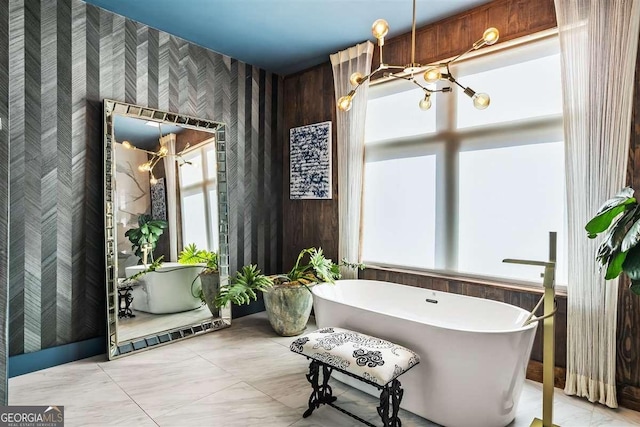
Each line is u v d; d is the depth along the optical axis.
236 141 4.00
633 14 2.16
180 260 3.42
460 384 1.98
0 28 2.03
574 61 2.36
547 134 2.67
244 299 3.42
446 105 3.19
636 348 2.21
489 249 2.97
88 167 2.92
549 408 2.00
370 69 3.62
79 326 2.88
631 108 2.20
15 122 2.55
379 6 2.92
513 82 2.83
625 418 2.13
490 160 2.95
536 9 2.65
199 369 2.75
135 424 2.04
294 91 4.36
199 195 3.60
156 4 2.89
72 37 2.80
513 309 2.42
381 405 1.88
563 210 2.61
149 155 3.23
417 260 3.41
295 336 3.48
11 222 2.55
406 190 3.47
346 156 3.68
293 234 4.41
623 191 1.72
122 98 3.08
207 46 3.65
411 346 2.15
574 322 2.36
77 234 2.86
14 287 2.57
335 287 3.20
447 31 3.13
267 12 3.01
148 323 3.15
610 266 1.60
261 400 2.32
